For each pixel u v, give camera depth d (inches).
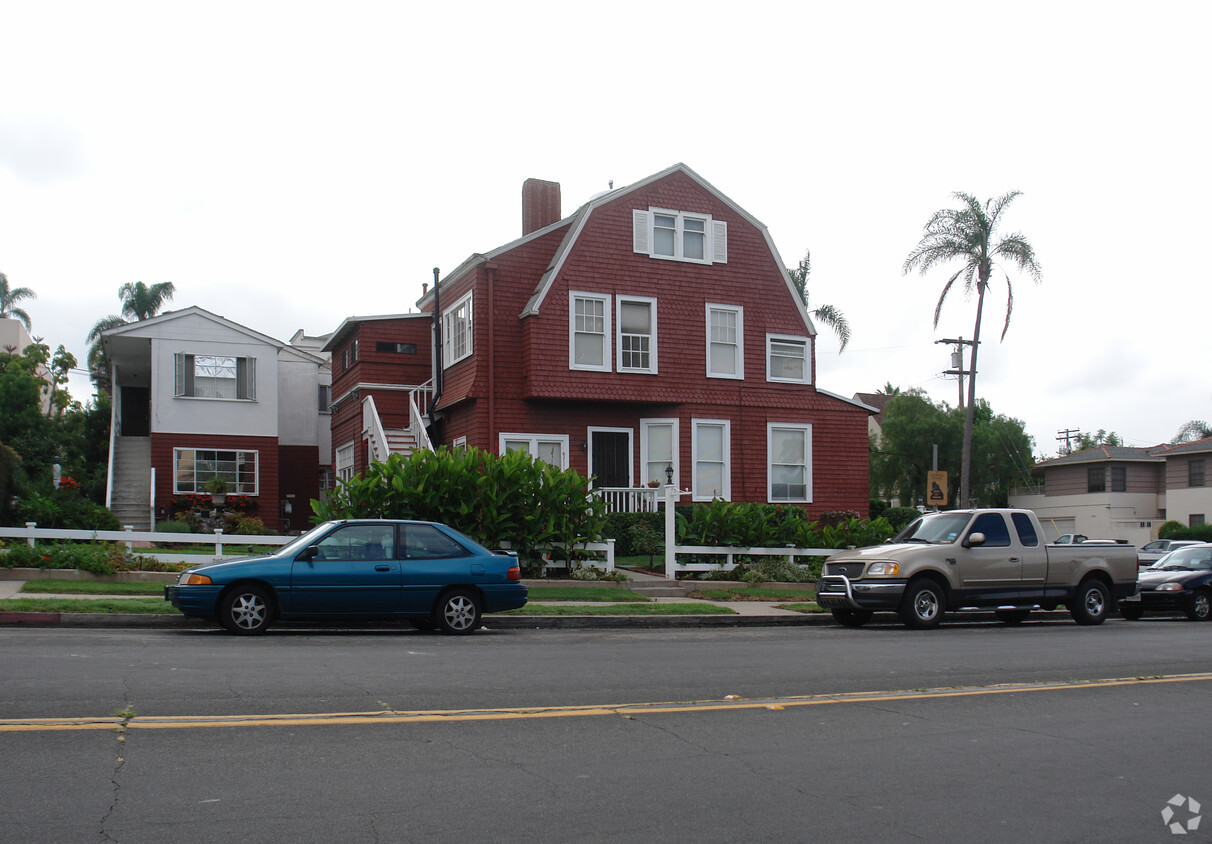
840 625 679.1
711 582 821.2
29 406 1503.4
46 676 356.5
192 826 206.2
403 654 446.3
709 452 1103.6
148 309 2060.8
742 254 1141.7
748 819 221.9
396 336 1224.2
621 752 277.0
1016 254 1317.7
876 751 287.6
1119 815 233.0
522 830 209.8
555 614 631.2
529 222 1194.0
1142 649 545.6
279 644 472.7
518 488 772.0
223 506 1246.9
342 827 208.2
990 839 214.4
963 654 502.3
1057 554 694.5
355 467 1238.9
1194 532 1811.0
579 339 1050.1
